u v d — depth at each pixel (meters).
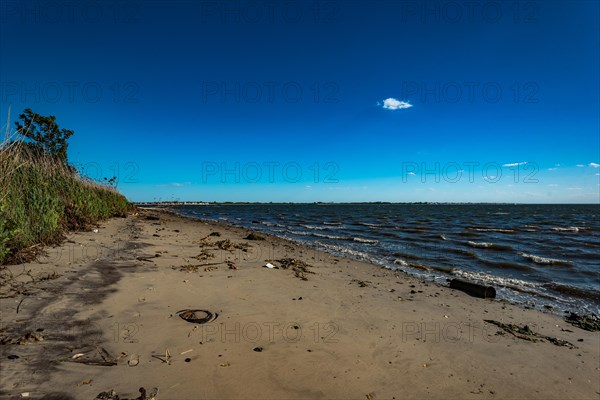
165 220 27.27
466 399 3.62
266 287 7.16
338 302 6.65
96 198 17.03
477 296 8.56
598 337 6.08
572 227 37.34
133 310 4.91
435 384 3.86
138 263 7.93
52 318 4.25
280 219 48.53
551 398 3.83
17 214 6.98
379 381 3.78
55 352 3.48
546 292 9.60
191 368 3.54
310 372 3.77
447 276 11.20
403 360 4.38
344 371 3.90
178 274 7.39
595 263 14.60
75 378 3.10
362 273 10.52
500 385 4.00
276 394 3.28
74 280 5.82
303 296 6.78
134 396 2.96
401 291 8.40
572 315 7.26
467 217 59.50
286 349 4.25
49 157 12.40
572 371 4.53
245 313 5.37
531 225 40.38
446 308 7.10
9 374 3.01
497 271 12.55
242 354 3.98
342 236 23.88
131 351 3.73
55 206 9.47
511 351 5.04
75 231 11.40
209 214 64.31
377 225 36.66
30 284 5.33
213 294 6.20
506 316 6.96
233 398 3.12
